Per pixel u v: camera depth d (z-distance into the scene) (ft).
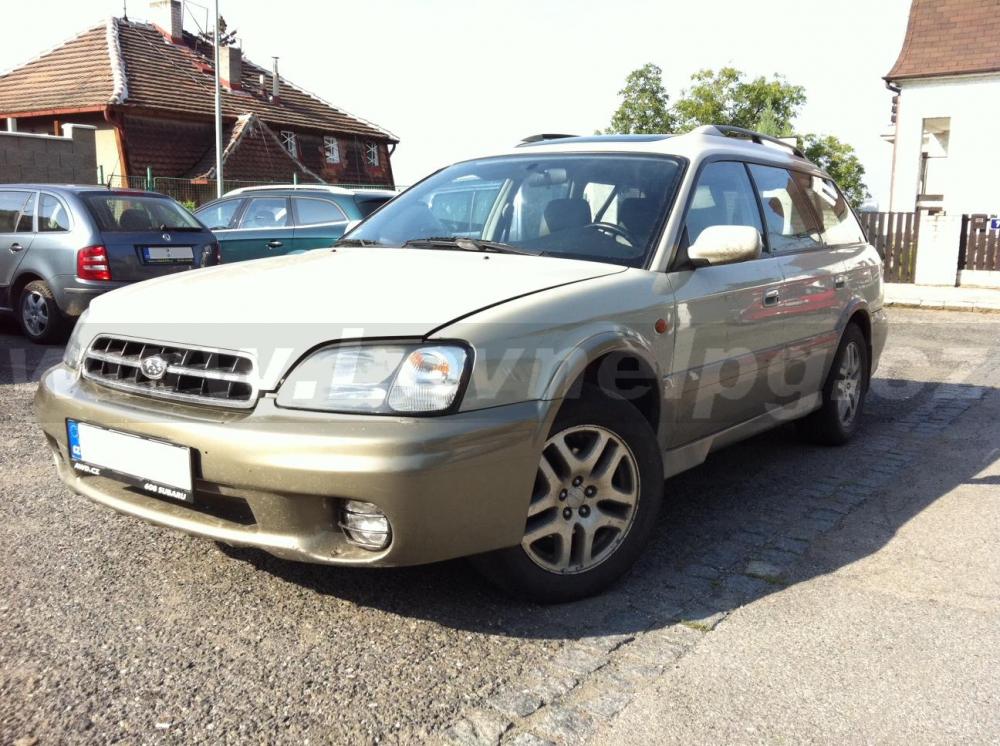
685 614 9.53
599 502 9.92
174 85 100.01
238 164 94.48
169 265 28.32
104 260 26.73
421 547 8.23
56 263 26.96
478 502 8.45
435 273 10.05
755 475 14.85
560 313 9.33
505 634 9.00
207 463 8.44
